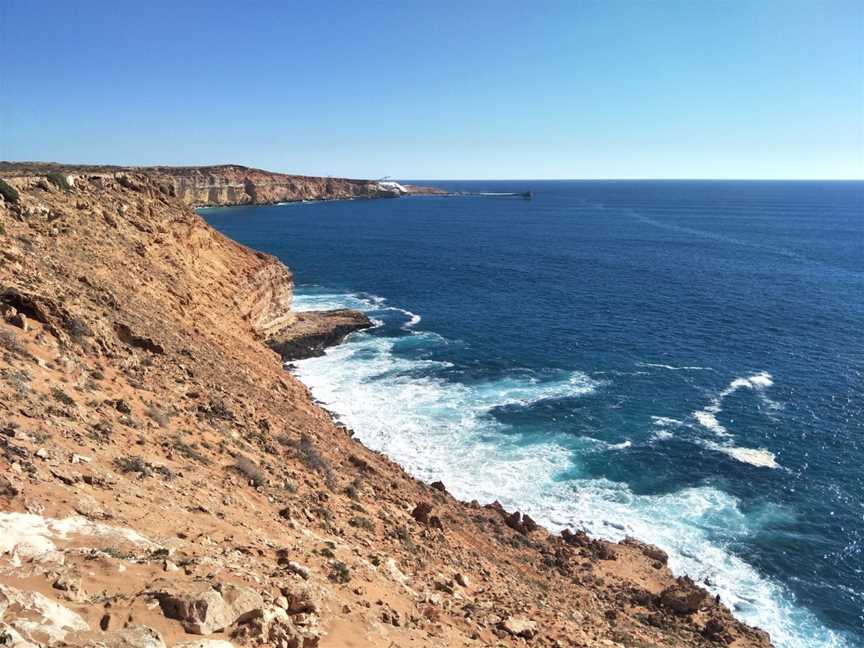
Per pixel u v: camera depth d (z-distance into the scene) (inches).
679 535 1179.3
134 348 917.8
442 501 1082.7
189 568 383.2
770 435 1579.7
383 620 461.1
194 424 756.6
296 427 1036.5
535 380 1953.7
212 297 1727.4
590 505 1262.3
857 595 1037.2
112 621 295.6
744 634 904.9
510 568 869.2
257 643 327.9
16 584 304.5
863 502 1296.8
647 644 741.9
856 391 1872.5
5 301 750.5
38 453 461.4
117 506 450.0
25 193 1307.8
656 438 1556.3
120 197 1694.1
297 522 611.5
